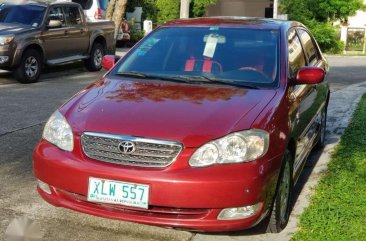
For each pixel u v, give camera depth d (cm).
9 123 794
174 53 541
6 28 1202
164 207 392
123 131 404
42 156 423
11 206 479
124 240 426
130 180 389
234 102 443
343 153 659
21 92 1091
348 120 851
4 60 1162
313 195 517
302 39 616
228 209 392
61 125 430
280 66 503
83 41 1428
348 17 3597
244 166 390
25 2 1327
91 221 457
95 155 406
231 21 579
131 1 2916
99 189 397
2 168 583
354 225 445
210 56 527
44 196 432
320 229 439
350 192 519
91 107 442
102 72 1497
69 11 1385
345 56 3056
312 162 646
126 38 2277
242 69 506
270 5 3184
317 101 611
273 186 411
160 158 393
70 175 406
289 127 452
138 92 468
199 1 3083
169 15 2970
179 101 444
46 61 1285
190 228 392
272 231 441
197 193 382
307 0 3325
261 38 539
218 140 395
